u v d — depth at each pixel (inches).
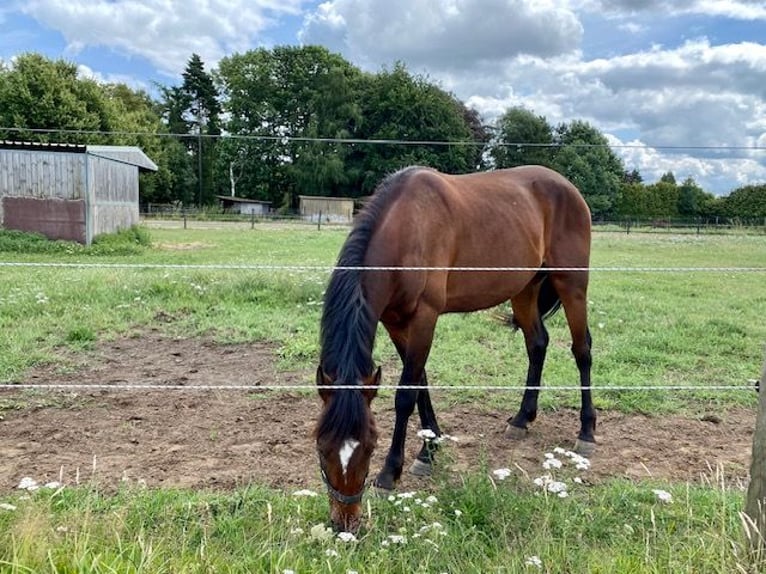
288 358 224.5
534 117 1733.5
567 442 159.8
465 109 2036.2
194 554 91.6
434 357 228.4
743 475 141.0
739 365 226.8
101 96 1478.8
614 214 1649.9
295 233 920.9
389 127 1835.6
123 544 90.7
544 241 168.2
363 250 127.6
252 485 125.6
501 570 89.6
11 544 85.8
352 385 102.9
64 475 131.6
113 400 180.2
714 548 92.8
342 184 1898.4
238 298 310.3
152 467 137.0
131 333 252.5
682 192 1673.2
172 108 2212.1
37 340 233.9
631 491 124.4
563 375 209.8
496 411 180.2
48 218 584.4
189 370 211.9
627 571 89.1
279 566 88.2
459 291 148.7
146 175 1721.2
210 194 1995.6
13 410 169.6
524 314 175.6
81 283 320.2
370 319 113.7
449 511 113.0
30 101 1342.3
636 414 180.1
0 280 335.9
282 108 2087.8
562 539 100.5
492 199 155.9
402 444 131.5
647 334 265.9
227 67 2162.9
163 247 644.1
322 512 111.8
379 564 91.5
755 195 1594.5
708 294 389.1
